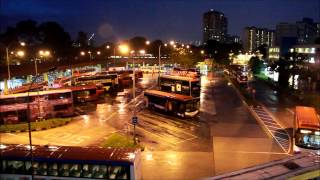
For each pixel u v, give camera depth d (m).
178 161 31.30
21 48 101.12
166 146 35.72
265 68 127.88
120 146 34.00
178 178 27.45
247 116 50.50
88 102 62.41
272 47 155.75
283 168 18.95
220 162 31.09
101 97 68.25
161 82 64.88
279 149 34.88
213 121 47.16
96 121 47.28
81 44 152.75
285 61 89.25
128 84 85.12
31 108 47.38
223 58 134.62
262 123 46.22
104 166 23.44
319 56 89.00
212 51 136.62
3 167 24.69
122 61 133.50
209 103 60.91
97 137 39.31
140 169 26.02
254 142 37.25
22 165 24.47
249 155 33.00
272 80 101.12
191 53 126.19
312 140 30.62
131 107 57.28
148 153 33.47
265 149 34.84
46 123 44.28
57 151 25.12
